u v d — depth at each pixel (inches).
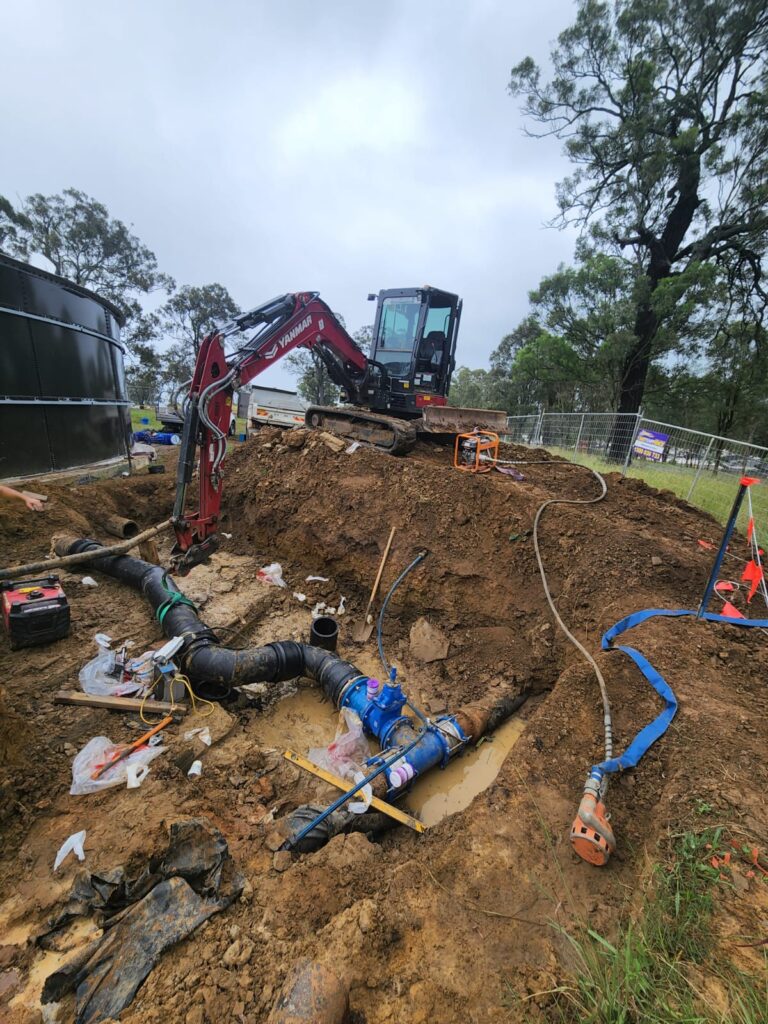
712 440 432.1
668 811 109.5
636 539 222.7
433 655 230.5
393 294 400.5
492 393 1625.2
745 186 767.7
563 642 206.8
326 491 297.1
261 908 103.1
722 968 79.0
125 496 342.6
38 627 188.1
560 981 85.6
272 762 162.7
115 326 446.9
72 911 98.3
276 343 271.7
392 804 159.6
